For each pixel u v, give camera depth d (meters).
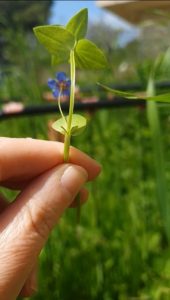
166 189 0.16
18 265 0.12
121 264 0.26
